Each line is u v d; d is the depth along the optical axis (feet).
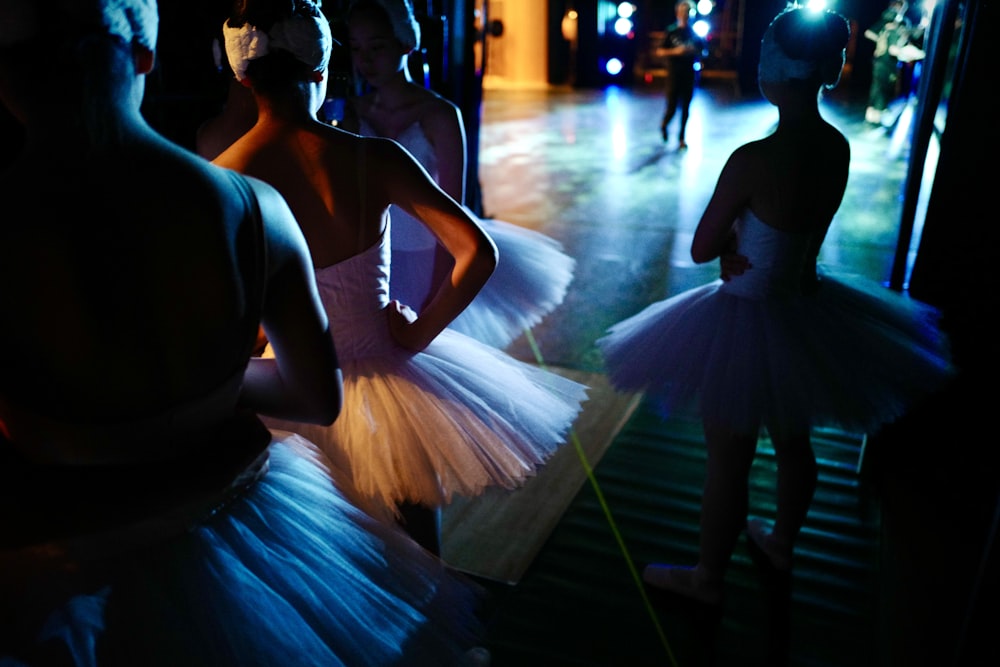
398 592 4.26
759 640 7.70
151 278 3.26
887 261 19.42
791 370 7.10
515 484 5.53
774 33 7.02
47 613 3.43
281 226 3.70
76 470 3.50
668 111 35.55
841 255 19.84
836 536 9.22
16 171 3.22
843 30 6.96
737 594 8.32
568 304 16.58
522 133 39.11
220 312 3.46
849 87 53.21
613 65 58.13
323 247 5.11
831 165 7.18
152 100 12.05
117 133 3.25
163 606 3.52
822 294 7.64
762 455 11.05
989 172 9.18
